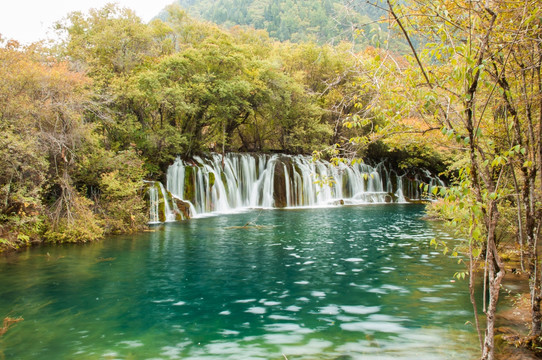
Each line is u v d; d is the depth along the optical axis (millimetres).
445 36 4422
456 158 18266
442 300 8836
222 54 31453
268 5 118688
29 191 15531
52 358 6344
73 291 9914
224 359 6215
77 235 16891
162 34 36312
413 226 21094
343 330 7266
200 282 10633
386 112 5156
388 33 5086
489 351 4516
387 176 43156
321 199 36500
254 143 43094
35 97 17172
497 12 4551
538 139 5680
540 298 6129
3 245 14898
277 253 14195
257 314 8219
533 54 5516
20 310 8578
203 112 31000
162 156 28016
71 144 18250
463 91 4270
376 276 10945
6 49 15938
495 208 4500
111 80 25297
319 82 43031
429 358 6055
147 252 14539
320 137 40312
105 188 20453
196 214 27453
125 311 8492
